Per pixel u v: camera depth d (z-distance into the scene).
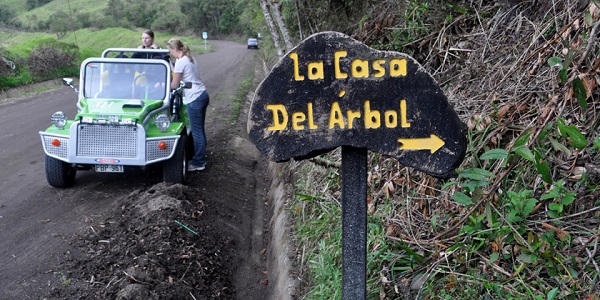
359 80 2.99
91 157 7.54
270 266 6.05
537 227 3.56
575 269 3.24
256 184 9.31
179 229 6.21
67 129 7.76
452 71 5.62
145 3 84.00
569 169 3.73
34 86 21.81
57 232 6.48
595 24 3.97
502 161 4.02
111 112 7.63
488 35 5.71
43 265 5.62
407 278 3.84
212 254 6.10
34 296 5.02
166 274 5.28
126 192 7.99
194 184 8.33
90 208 7.34
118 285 5.02
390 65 2.95
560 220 3.53
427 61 6.24
